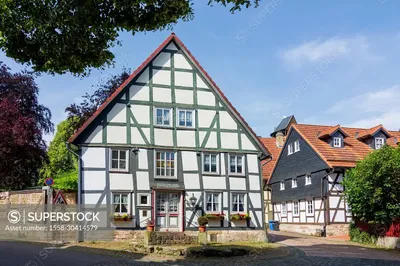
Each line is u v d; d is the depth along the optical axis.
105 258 14.62
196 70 23.16
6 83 28.50
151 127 21.73
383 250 19.34
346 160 29.81
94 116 20.66
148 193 20.97
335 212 29.17
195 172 22.05
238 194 22.64
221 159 22.67
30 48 9.27
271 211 38.53
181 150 22.05
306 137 32.59
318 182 30.42
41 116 29.42
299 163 33.34
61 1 8.68
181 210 21.39
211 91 23.22
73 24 8.93
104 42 9.49
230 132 23.14
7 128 24.52
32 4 8.59
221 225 21.95
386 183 20.28
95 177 20.38
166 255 16.03
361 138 33.25
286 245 21.19
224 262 14.73
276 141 43.72
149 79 22.19
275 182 37.31
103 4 8.94
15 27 8.75
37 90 29.52
